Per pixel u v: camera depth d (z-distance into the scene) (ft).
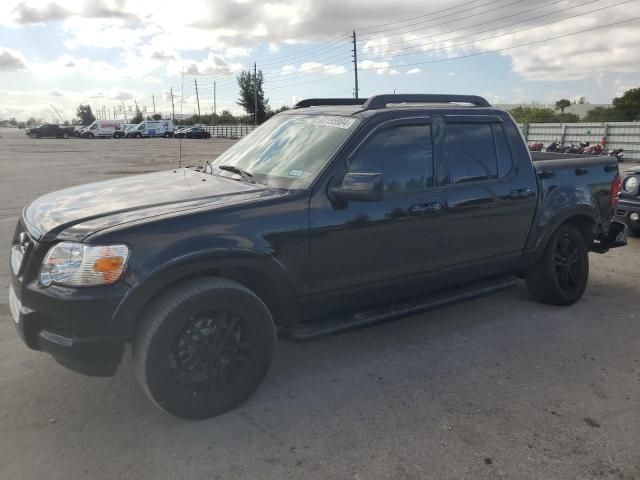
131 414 10.61
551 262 16.11
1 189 42.80
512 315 16.01
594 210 16.88
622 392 11.65
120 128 212.02
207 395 10.40
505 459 9.34
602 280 19.66
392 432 10.11
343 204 11.71
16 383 11.71
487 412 10.82
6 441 9.71
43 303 9.41
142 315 9.88
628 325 15.35
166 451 9.49
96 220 10.00
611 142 87.15
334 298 12.08
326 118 13.26
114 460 9.23
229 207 10.55
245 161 13.64
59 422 10.32
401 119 12.87
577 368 12.74
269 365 11.10
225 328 10.40
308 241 11.28
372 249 12.27
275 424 10.34
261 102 261.24
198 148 123.24
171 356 9.98
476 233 14.19
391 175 12.60
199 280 10.23
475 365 12.85
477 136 14.42
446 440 9.86
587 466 9.20
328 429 10.19
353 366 12.75
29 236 10.19
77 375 12.06
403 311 12.97
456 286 14.57
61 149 115.24
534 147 63.57
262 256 10.66
